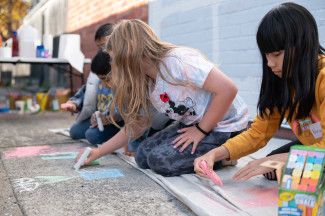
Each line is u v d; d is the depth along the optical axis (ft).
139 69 5.52
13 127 12.04
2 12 30.32
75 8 20.67
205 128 5.99
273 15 4.23
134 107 5.66
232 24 10.55
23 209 4.72
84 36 19.44
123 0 15.33
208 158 5.25
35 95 17.80
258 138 5.46
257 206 4.69
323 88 4.27
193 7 11.84
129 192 5.35
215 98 5.75
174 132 6.48
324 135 4.22
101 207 4.78
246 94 10.28
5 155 7.78
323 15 8.38
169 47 5.76
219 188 5.27
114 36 5.56
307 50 4.17
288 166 3.57
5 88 24.06
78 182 5.80
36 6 30.37
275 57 4.31
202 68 5.61
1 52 13.82
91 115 9.32
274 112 5.24
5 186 5.66
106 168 6.66
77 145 8.93
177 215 4.54
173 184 5.65
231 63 10.69
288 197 3.47
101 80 8.07
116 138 6.66
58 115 15.69
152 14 13.52
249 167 4.51
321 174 3.41
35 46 14.60
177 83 5.61
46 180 5.90
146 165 6.47
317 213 3.46
